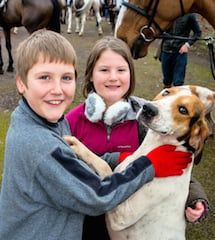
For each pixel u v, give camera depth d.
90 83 2.21
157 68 8.84
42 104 1.50
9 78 7.57
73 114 2.16
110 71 2.05
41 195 1.44
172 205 1.75
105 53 2.05
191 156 1.78
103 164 1.80
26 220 1.47
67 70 1.52
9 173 1.46
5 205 1.50
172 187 1.71
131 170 1.59
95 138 2.08
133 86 2.19
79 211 1.45
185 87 1.92
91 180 1.45
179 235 1.80
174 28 5.21
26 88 1.51
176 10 3.83
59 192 1.41
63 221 1.49
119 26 3.98
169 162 1.68
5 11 7.68
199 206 1.80
